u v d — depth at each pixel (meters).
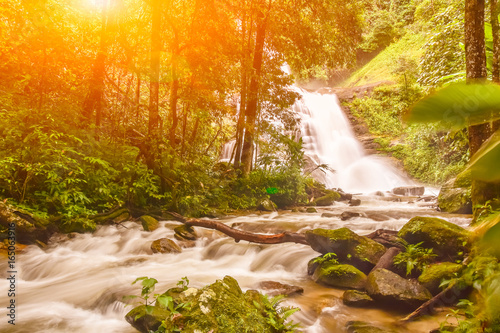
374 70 32.66
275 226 8.09
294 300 4.40
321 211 12.00
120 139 10.15
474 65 4.57
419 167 20.67
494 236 1.41
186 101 10.88
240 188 12.40
